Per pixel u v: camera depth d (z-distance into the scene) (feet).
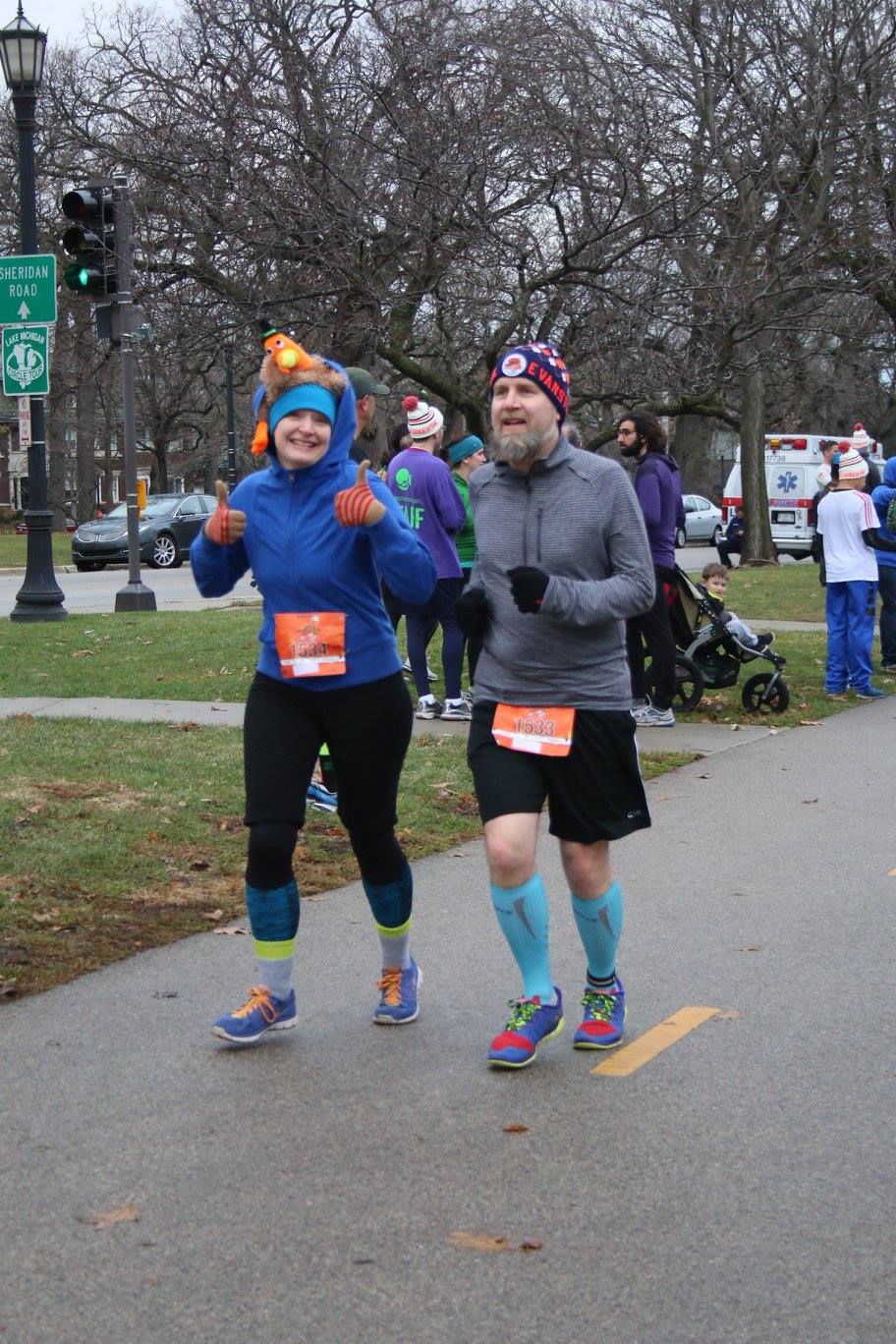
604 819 14.79
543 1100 13.88
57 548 138.41
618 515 14.52
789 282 67.15
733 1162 12.55
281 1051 15.14
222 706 35.32
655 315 56.24
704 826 25.21
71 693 37.88
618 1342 9.84
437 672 41.83
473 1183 12.13
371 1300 10.35
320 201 52.85
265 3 58.29
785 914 20.11
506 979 17.48
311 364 15.03
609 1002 15.52
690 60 71.26
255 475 15.61
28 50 53.42
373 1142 12.92
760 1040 15.47
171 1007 16.29
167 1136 13.03
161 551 107.76
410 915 16.03
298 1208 11.68
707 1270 10.75
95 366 90.33
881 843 24.00
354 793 15.43
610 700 14.69
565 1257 10.94
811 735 34.09
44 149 71.51
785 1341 9.86
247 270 56.39
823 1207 11.72
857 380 145.28
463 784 27.20
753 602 60.90
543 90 57.16
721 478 183.42
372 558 15.16
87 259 54.24
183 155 55.62
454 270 55.06
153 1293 10.44
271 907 15.19
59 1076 14.37
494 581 14.85
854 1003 16.61
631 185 57.00
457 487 33.30
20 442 55.01
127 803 24.66
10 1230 11.32
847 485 39.11
